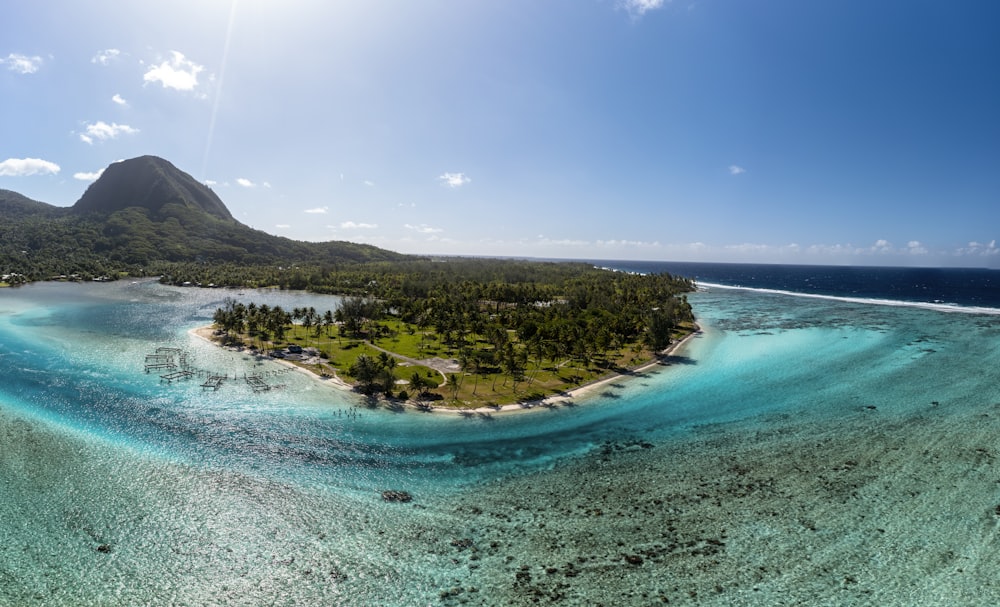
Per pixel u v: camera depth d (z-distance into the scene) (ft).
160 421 276.82
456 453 248.11
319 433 267.18
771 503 200.64
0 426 260.83
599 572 160.97
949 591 152.87
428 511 195.62
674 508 197.77
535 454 248.11
